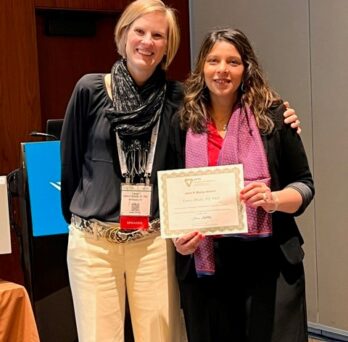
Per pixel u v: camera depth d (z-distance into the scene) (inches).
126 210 83.4
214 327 82.1
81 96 84.9
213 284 81.1
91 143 85.5
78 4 168.6
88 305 85.9
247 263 79.5
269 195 74.8
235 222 77.3
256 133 78.7
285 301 78.4
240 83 80.9
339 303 140.3
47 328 109.2
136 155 84.2
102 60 180.2
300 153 79.4
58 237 109.3
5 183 93.4
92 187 85.2
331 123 137.5
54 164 106.9
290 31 144.0
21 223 110.7
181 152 83.0
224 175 77.5
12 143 161.5
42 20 169.6
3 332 87.1
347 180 135.5
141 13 82.5
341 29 133.1
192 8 176.1
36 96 164.2
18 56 161.0
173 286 87.9
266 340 78.6
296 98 144.5
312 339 143.6
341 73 134.2
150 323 87.0
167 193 78.7
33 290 107.7
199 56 82.0
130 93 84.2
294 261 78.9
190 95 82.4
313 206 143.0
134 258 85.8
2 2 157.9
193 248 78.5
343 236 137.7
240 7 156.6
